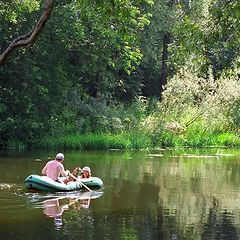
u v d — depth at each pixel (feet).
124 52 104.94
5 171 59.67
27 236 33.27
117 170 65.10
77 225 36.47
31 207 42.11
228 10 39.68
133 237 33.78
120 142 96.78
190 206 44.24
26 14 92.99
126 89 133.28
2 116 94.73
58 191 49.29
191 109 112.37
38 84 96.12
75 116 102.99
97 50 103.81
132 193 49.60
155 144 101.71
